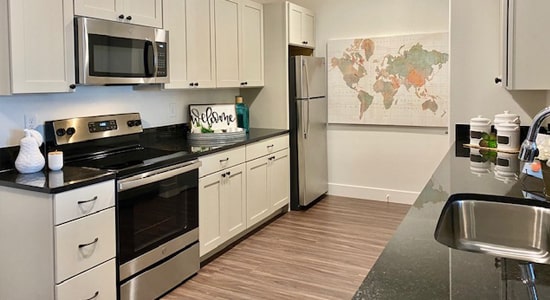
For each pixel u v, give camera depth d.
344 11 5.09
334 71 5.19
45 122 2.76
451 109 3.46
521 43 2.47
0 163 2.52
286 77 4.60
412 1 4.74
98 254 2.37
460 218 1.83
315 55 5.29
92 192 2.31
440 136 4.76
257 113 4.80
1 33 2.26
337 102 5.21
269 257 3.51
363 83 5.05
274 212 4.47
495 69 3.29
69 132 2.83
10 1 2.23
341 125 5.26
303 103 4.64
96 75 2.65
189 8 3.50
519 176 2.27
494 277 1.02
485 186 2.05
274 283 3.05
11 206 2.26
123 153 3.15
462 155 2.96
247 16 4.31
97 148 3.05
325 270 3.25
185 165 3.02
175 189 2.95
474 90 3.37
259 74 4.59
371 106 5.04
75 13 2.55
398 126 4.95
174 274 2.97
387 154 5.06
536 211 1.74
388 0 4.85
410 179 4.97
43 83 2.41
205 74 3.72
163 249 2.85
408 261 1.13
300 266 3.33
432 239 1.31
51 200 2.12
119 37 2.80
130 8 2.92
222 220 3.51
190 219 3.12
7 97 2.54
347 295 2.86
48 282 2.18
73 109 2.95
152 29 3.07
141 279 2.68
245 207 3.85
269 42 4.64
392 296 0.93
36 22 2.35
